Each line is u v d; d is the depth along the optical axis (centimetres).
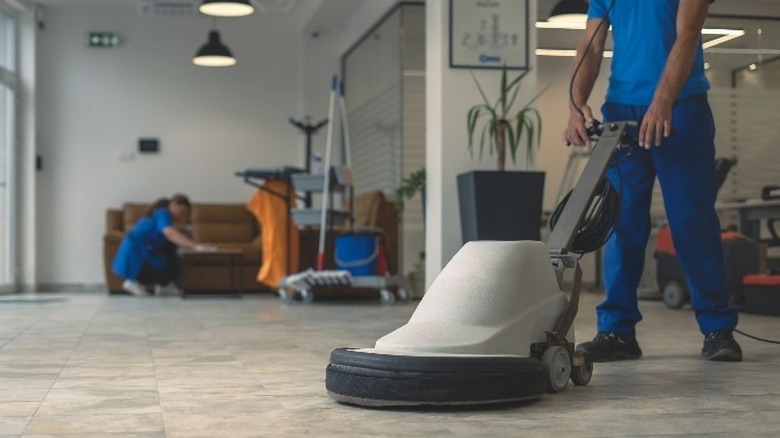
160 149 1108
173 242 960
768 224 755
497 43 701
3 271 1020
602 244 295
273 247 844
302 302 789
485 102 699
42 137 1083
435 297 252
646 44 343
